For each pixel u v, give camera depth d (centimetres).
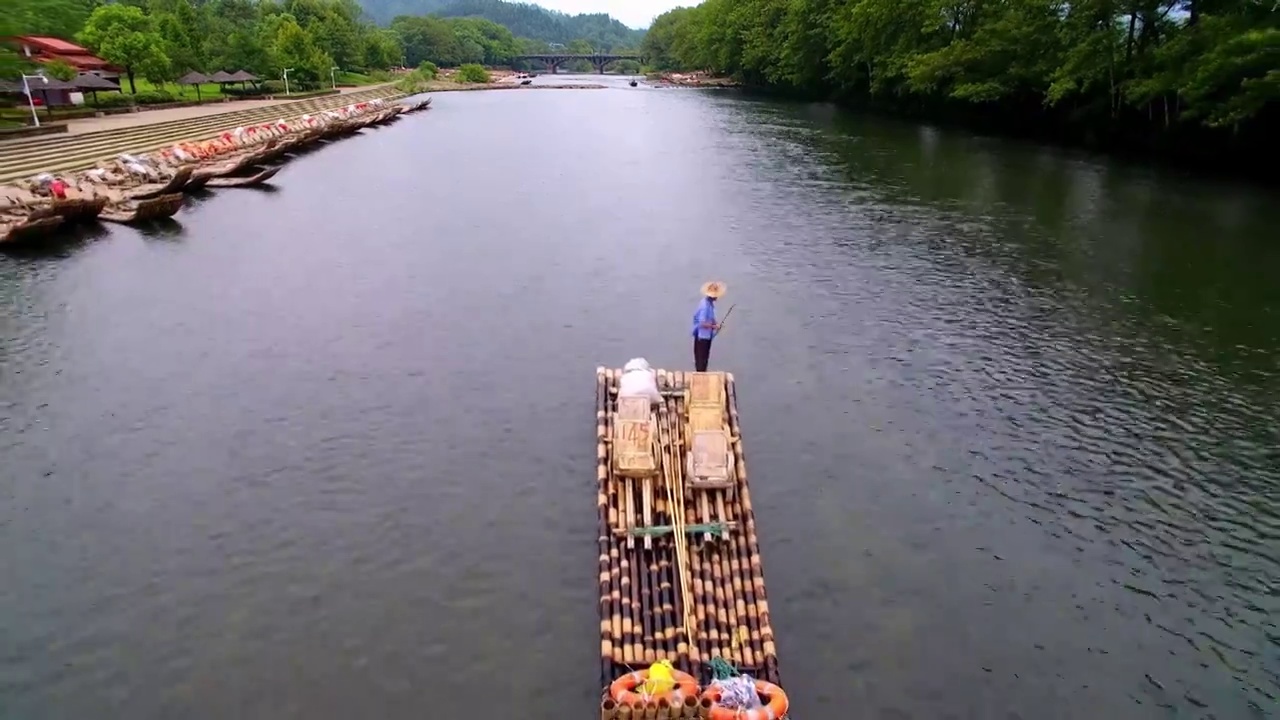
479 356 3319
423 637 1867
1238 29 6134
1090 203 5888
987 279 4288
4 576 2034
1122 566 2148
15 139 6325
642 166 7681
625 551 1972
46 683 1736
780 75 15212
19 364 3142
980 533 2267
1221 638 1917
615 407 2506
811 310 3859
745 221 5534
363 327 3588
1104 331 3600
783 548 2192
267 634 1870
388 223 5416
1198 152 7188
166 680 1747
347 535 2211
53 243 4597
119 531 2211
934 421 2841
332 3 19850
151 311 3700
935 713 1711
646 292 4112
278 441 2655
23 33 4550
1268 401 2977
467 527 2253
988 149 8406
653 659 1731
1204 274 4328
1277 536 2261
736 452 2270
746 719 1546
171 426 2731
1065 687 1783
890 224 5422
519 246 4909
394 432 2722
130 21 10362
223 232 5034
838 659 1838
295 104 11562
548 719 1666
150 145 7200
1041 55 8544
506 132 10388
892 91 11862
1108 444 2700
